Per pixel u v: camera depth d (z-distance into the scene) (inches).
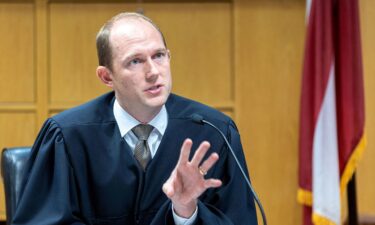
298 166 285.1
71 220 128.5
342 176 264.7
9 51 302.7
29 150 155.2
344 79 263.1
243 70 301.4
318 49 262.2
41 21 301.7
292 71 300.2
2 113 304.0
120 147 133.9
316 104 262.5
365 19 307.3
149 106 125.3
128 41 123.8
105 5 301.7
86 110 139.1
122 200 132.1
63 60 302.4
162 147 135.3
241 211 134.5
